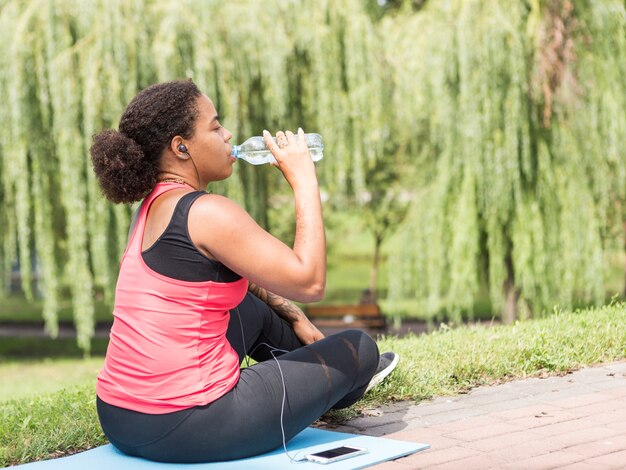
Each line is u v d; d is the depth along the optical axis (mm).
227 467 2596
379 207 21062
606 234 13102
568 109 12289
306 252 2625
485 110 11789
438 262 12797
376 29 13570
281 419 2682
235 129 12211
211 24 11984
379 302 26219
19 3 12211
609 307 6172
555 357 4414
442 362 4309
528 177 12008
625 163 12336
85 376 14789
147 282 2557
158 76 11602
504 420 3320
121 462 2699
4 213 14102
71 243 12383
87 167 11984
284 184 15641
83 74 11594
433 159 13484
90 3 11641
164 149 2676
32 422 3582
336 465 2627
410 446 2881
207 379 2570
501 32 11703
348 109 13039
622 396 3678
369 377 2977
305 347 2850
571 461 2678
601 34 12055
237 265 2523
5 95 11969
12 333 22703
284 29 12602
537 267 12172
